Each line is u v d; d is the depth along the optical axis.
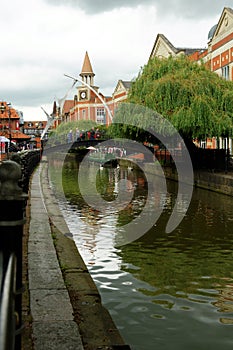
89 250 8.96
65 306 4.24
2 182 2.20
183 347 4.74
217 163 22.42
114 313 5.64
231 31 32.84
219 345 4.80
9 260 1.69
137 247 9.28
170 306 5.90
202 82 21.77
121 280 7.00
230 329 5.20
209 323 5.37
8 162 2.25
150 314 5.62
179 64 24.75
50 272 5.44
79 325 4.07
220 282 6.95
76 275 5.67
